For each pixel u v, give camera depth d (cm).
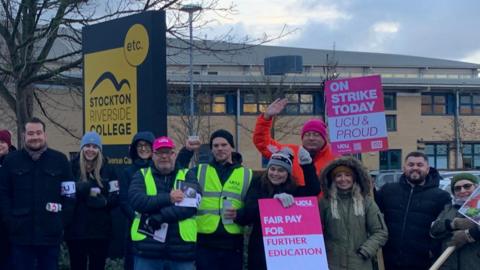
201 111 2891
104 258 630
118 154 796
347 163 523
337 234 519
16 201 558
